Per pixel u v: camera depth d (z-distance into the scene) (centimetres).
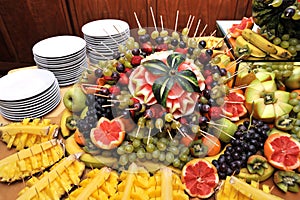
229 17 166
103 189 61
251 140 68
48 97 83
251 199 58
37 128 72
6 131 73
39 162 67
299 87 86
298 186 63
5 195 63
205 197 61
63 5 170
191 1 161
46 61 95
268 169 65
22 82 87
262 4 76
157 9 166
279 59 81
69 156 67
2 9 174
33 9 173
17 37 188
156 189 60
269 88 80
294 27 75
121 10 168
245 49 81
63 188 62
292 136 69
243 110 78
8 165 65
